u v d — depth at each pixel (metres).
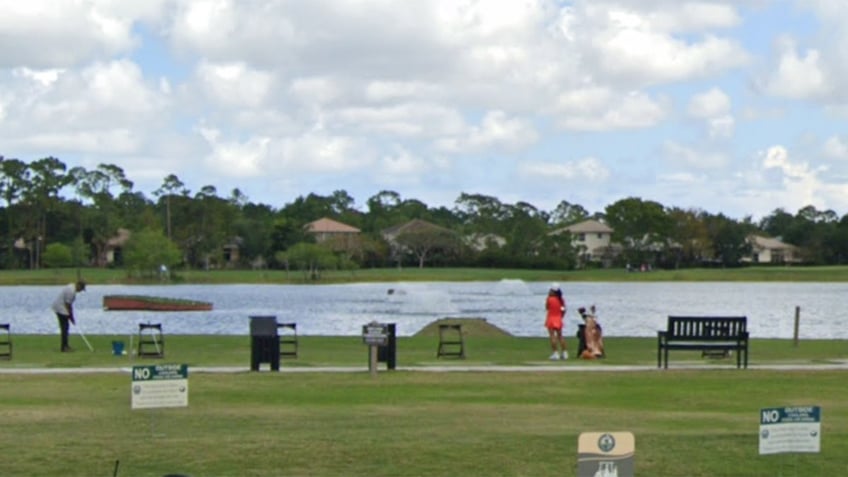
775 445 13.70
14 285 153.88
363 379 27.19
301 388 25.42
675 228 198.00
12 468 16.16
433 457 16.95
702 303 105.56
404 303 101.25
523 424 20.25
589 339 33.91
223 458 16.83
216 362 32.25
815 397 24.56
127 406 22.41
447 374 28.38
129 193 189.62
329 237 190.88
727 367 30.58
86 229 181.62
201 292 134.62
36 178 176.62
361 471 16.16
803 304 103.00
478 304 103.00
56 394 24.31
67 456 16.91
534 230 197.88
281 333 58.22
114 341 37.81
